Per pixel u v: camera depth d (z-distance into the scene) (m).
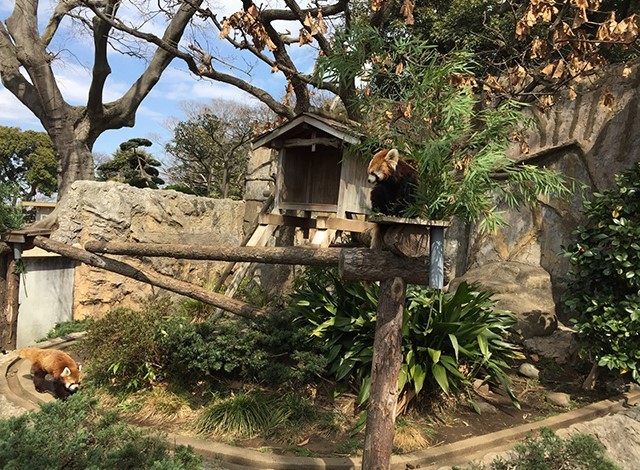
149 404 4.66
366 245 3.73
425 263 3.07
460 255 9.70
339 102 9.29
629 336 5.23
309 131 5.11
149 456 2.66
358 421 4.42
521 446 3.59
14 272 6.42
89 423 3.04
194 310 7.91
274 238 9.86
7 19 11.42
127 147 20.67
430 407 4.84
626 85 8.03
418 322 5.20
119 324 5.19
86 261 6.14
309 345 5.06
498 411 5.05
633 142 7.80
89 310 8.13
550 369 6.34
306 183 5.55
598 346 5.47
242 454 3.81
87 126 12.70
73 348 6.64
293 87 7.45
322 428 4.38
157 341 4.98
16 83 12.23
